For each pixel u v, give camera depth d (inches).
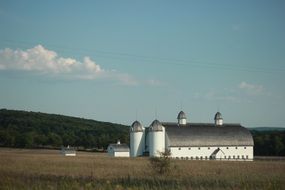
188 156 5477.4
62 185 1478.8
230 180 1823.3
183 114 6043.3
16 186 1482.5
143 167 2888.8
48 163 3206.2
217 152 5580.7
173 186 1512.1
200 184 1631.4
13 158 3912.4
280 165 3373.5
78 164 3157.0
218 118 6215.6
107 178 1945.1
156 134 5383.9
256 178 1971.0
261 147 6653.5
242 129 5974.4
